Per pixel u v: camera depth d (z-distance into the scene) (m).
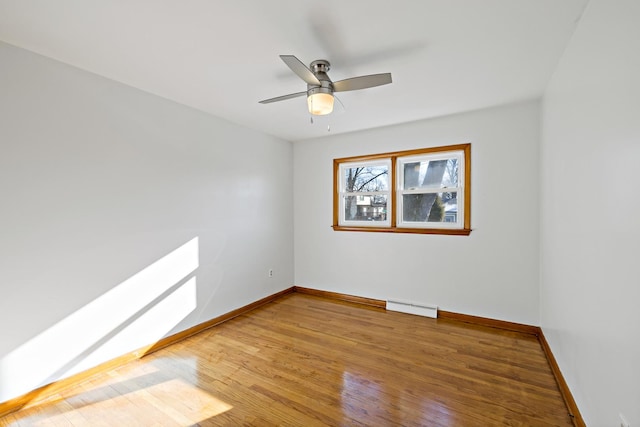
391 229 3.88
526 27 1.79
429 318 3.57
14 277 1.96
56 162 2.15
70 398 2.08
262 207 4.13
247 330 3.24
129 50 2.04
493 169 3.26
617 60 1.31
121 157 2.54
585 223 1.69
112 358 2.46
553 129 2.42
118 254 2.52
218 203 3.46
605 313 1.42
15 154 1.96
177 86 2.63
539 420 1.83
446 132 3.50
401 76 2.45
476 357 2.61
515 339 2.97
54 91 2.14
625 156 1.23
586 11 1.63
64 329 2.19
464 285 3.46
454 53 2.10
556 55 2.12
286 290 4.62
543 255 2.88
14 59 1.96
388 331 3.19
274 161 4.38
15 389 1.96
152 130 2.78
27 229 2.01
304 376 2.33
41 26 1.76
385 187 4.05
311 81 2.08
